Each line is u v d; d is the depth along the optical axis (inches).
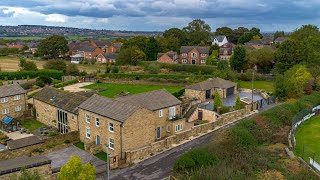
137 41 5679.1
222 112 2393.0
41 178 1186.6
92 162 1632.6
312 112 2645.2
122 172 1541.6
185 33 6624.0
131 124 1711.4
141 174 1519.4
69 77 4099.4
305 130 2263.8
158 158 1696.6
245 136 1814.7
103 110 1811.0
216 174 1386.6
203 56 5044.3
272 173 1521.9
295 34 5004.9
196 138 1983.3
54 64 4404.5
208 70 4237.2
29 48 7662.4
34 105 2459.4
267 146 1898.4
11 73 4013.3
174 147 1841.8
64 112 2119.8
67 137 1914.4
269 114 2244.1
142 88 3513.8
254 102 2632.9
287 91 2898.6
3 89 2423.7
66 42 6363.2
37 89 3506.4
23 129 2185.0
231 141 1742.1
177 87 3533.5
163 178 1475.1
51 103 2234.3
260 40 6535.4
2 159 1632.6
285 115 2299.5
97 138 1849.2
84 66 5438.0
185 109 2490.2
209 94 2861.7
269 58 4128.9
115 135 1716.3
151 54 5516.7
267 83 3631.9
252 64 4143.7
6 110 2399.1
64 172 1139.9
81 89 3469.5
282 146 1887.3
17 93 2449.6
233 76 3624.5
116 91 3373.5
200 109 2421.3
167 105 2092.8
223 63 4116.6
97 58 5959.6
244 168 1542.8
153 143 1764.3
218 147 1663.4
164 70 4490.7
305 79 2965.1
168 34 6343.5
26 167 1288.1
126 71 4443.9
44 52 6190.9
